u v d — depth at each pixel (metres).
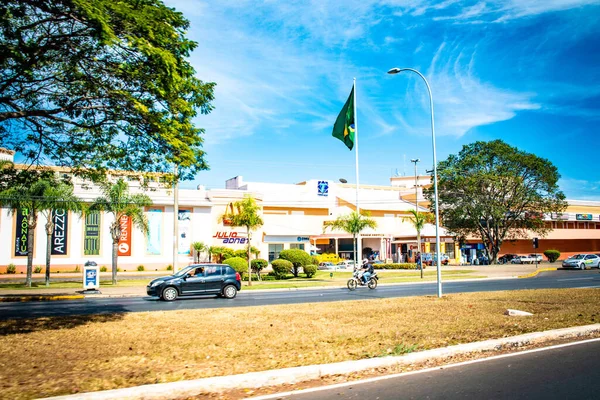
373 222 31.94
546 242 70.50
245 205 28.08
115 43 10.22
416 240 58.34
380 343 8.67
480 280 32.06
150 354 8.05
